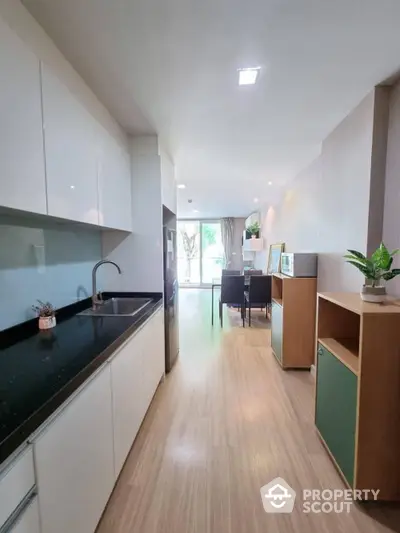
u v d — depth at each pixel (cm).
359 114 220
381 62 172
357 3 129
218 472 174
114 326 182
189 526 140
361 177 217
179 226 1022
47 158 137
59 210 148
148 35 146
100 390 135
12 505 76
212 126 258
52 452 95
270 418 230
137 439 205
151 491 160
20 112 117
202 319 560
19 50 117
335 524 142
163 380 296
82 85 181
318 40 153
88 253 260
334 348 188
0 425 78
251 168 395
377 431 149
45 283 195
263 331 474
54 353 134
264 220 711
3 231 157
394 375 147
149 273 290
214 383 290
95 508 128
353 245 231
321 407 203
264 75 184
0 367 118
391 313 145
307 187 371
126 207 268
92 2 126
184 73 179
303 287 319
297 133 277
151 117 238
